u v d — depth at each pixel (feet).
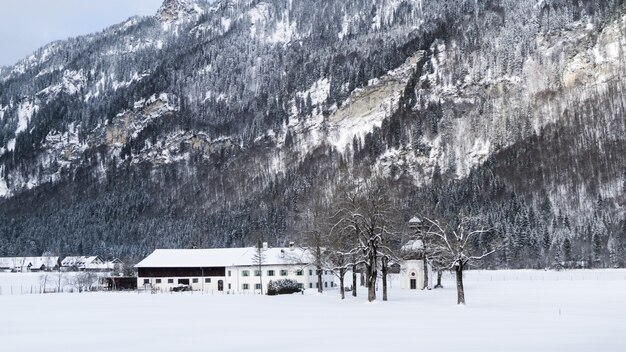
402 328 167.02
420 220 410.11
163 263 505.66
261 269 481.46
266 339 145.69
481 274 597.93
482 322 183.01
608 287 378.32
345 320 192.75
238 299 326.44
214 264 496.23
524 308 239.50
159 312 231.91
